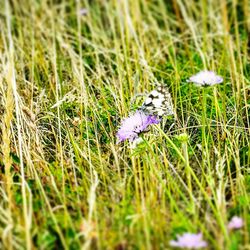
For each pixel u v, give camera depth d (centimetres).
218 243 50
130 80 72
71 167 60
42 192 56
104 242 52
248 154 60
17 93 67
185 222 52
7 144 60
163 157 61
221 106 68
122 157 61
